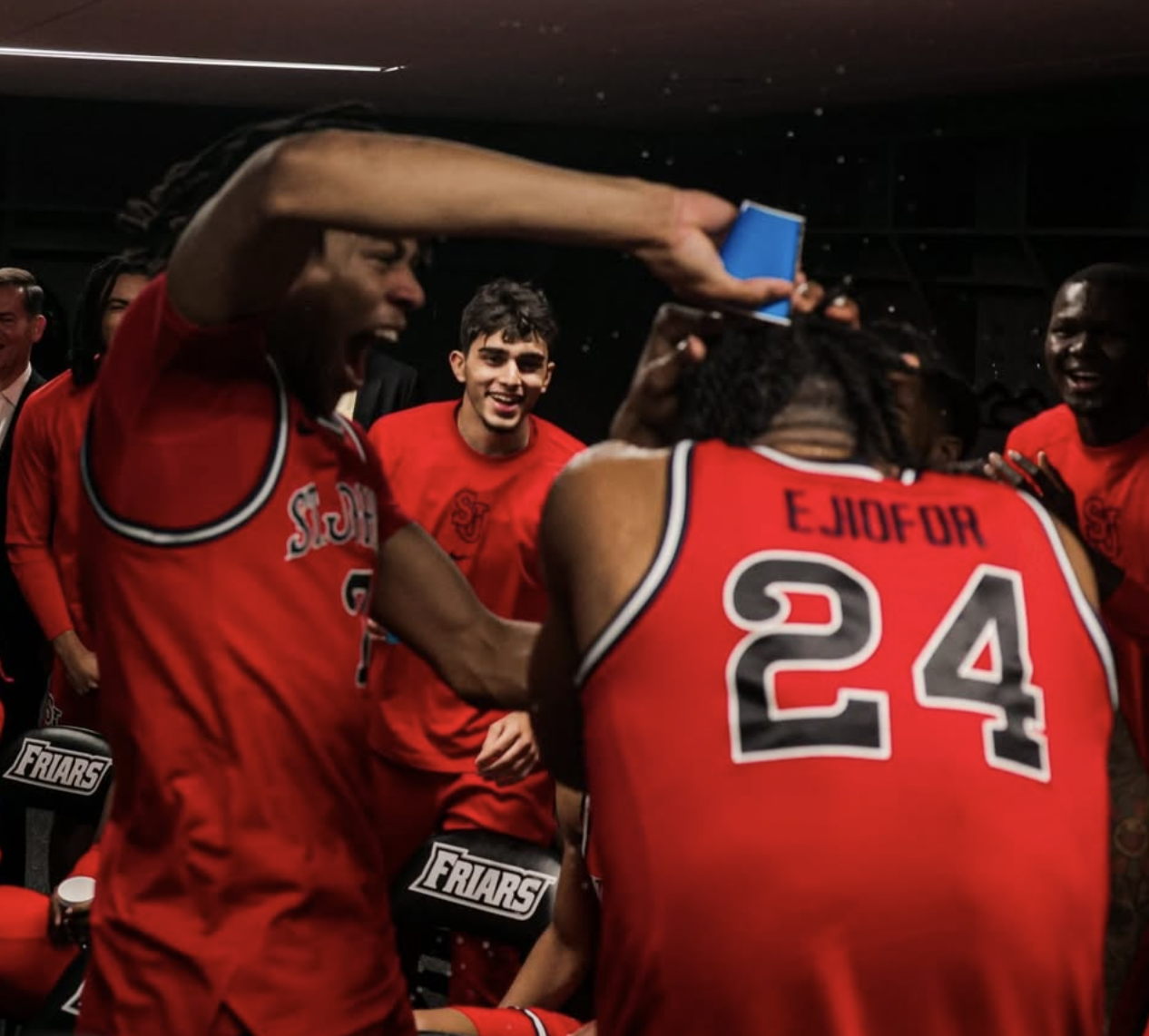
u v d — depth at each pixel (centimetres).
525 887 264
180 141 1006
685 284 128
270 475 141
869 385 135
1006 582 125
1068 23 560
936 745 119
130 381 140
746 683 120
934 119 835
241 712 142
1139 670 248
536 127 1002
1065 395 276
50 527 352
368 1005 152
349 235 139
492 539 324
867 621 121
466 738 314
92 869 236
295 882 146
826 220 953
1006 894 118
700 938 118
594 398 1112
